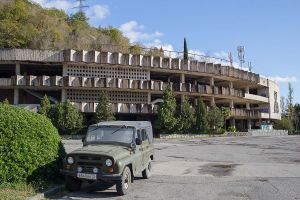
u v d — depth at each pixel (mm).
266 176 13594
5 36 46344
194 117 50062
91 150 9828
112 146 10445
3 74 50031
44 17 55281
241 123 75688
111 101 48312
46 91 48344
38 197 8922
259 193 10375
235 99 64625
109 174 9391
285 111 101375
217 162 18156
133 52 53656
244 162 18266
